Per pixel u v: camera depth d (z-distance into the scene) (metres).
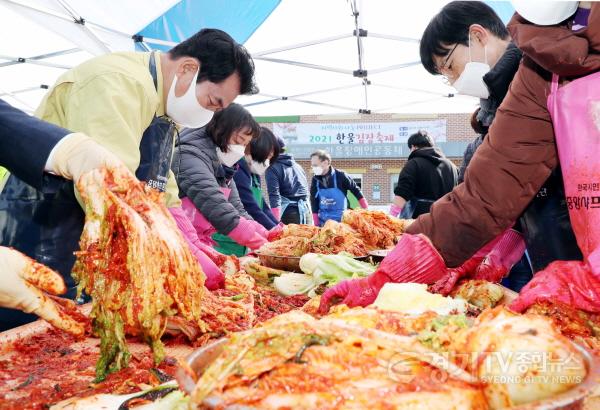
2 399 1.27
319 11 6.01
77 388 1.33
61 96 2.21
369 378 0.83
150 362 1.47
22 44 6.52
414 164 6.04
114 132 2.06
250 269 2.76
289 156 7.84
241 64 2.55
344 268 2.50
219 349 0.98
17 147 1.50
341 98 9.12
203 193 3.91
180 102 2.55
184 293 1.39
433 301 1.58
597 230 1.59
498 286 2.14
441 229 1.92
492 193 1.83
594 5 1.50
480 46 2.48
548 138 1.77
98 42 5.91
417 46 6.81
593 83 1.58
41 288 1.31
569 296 1.40
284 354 0.85
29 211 2.12
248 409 0.72
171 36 6.14
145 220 1.35
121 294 1.29
